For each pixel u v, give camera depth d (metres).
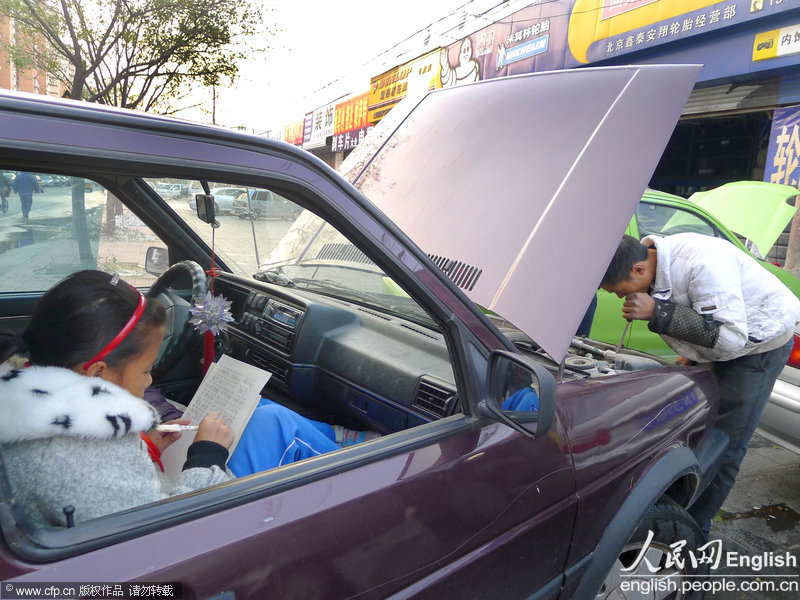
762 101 6.70
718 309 2.05
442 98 2.33
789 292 2.36
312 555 0.94
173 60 9.69
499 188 1.78
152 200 2.15
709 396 2.02
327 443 1.44
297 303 2.00
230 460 1.30
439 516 1.13
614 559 1.59
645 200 4.04
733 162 8.50
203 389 1.46
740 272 2.25
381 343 1.83
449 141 2.07
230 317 1.44
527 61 9.33
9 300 1.98
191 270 1.86
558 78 1.92
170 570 0.81
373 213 1.11
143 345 0.99
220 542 0.86
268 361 2.10
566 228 1.57
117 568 0.77
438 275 1.21
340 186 1.06
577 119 1.75
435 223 1.87
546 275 1.53
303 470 1.02
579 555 1.53
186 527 0.86
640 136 1.60
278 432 1.36
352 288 2.06
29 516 0.83
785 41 5.93
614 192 1.55
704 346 2.09
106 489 0.88
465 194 1.85
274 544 0.91
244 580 0.87
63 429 0.84
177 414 1.75
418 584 1.12
